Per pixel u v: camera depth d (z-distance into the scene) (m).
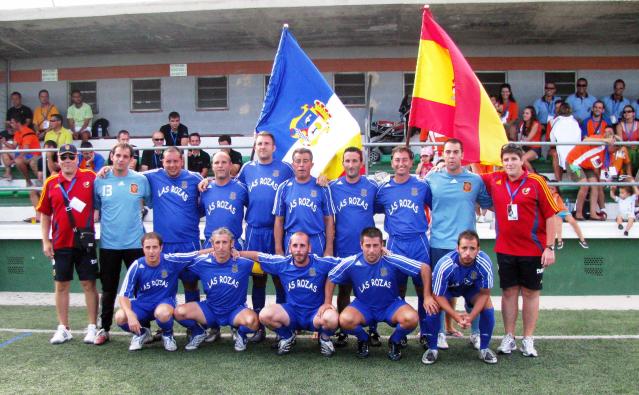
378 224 8.74
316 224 5.86
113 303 6.14
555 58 12.60
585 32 11.66
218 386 4.74
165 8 10.26
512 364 5.30
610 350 5.71
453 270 5.29
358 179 5.97
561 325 6.71
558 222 8.30
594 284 8.41
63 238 6.05
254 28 11.24
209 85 13.03
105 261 6.08
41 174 10.64
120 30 11.33
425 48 6.57
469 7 10.14
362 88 12.78
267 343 6.04
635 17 10.71
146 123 13.12
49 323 6.91
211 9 10.17
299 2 10.02
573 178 9.50
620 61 12.59
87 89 13.25
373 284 5.45
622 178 9.29
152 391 4.64
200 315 5.72
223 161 6.02
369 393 4.57
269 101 6.88
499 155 6.47
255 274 6.25
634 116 11.43
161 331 6.23
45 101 12.81
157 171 6.27
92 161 9.72
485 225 8.55
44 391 4.66
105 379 4.93
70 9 10.43
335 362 5.38
